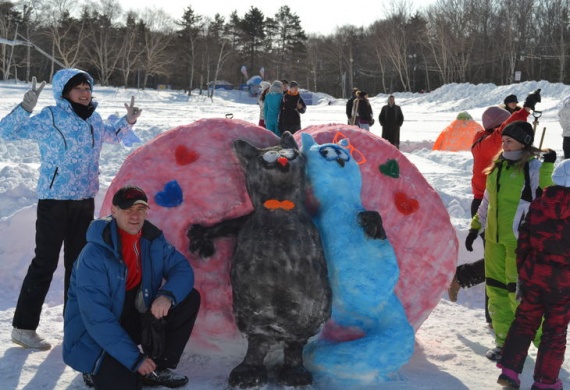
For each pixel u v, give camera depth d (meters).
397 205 4.36
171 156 4.31
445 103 47.84
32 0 72.56
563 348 3.88
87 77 4.48
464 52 74.50
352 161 4.12
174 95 61.75
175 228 4.16
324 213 3.99
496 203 4.40
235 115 28.09
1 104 26.02
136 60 73.50
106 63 70.75
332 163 4.02
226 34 90.62
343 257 3.90
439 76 81.88
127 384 3.40
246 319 3.72
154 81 85.19
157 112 28.75
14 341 4.39
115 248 3.50
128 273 3.65
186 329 3.68
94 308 3.42
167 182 4.26
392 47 81.50
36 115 4.40
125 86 69.31
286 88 14.54
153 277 3.68
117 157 11.28
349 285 3.91
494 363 4.36
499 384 3.98
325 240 3.94
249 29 94.56
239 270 3.71
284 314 3.64
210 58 82.31
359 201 4.09
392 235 4.29
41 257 4.41
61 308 5.26
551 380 3.86
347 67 93.56
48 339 4.58
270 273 3.62
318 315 3.70
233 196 4.19
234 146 4.02
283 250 3.63
